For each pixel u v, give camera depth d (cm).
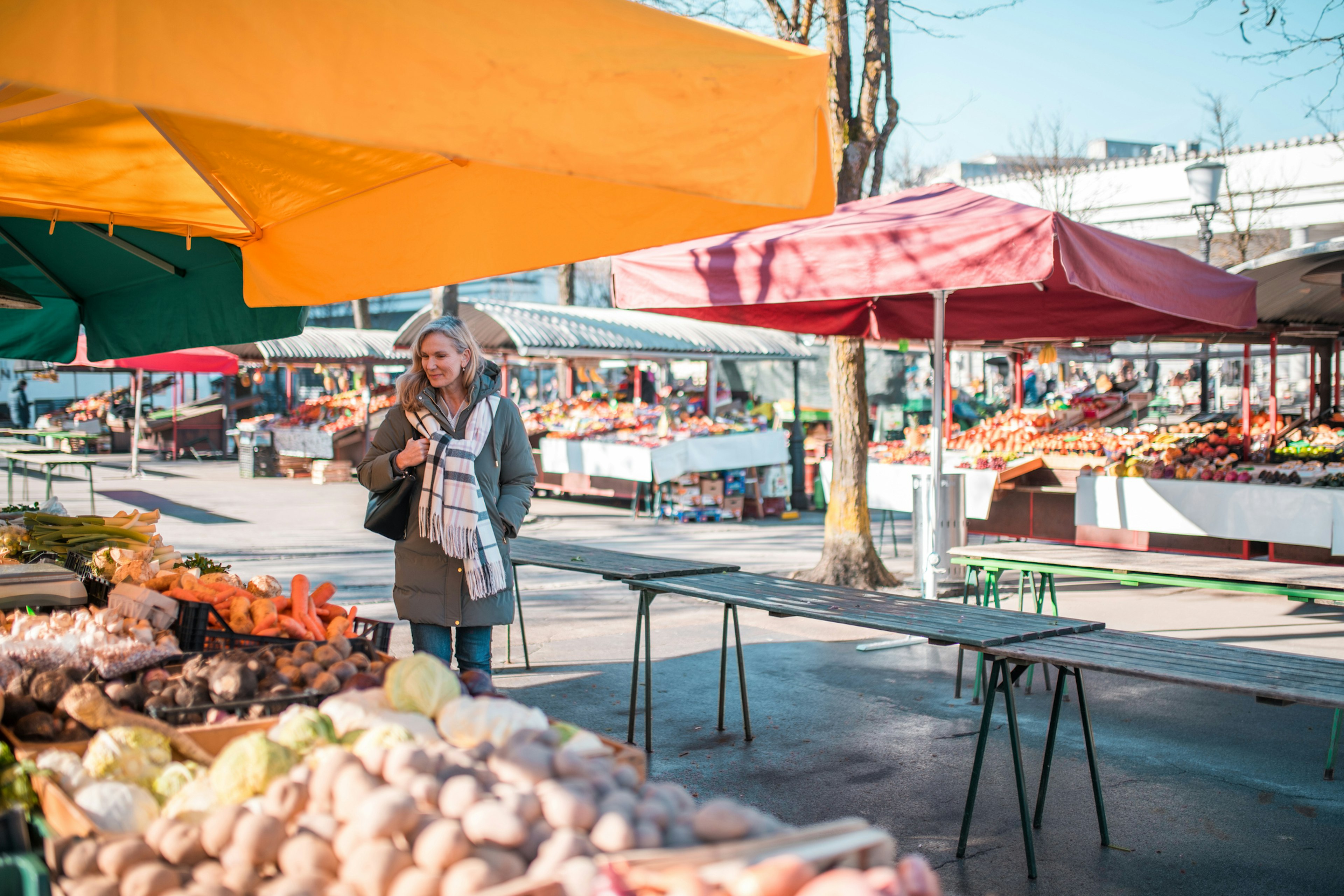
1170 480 985
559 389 2445
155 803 207
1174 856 387
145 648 291
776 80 228
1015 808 435
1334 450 997
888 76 965
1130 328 769
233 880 173
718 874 150
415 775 185
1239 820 424
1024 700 609
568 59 197
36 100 264
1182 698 620
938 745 520
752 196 224
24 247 553
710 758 496
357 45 173
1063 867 376
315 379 3634
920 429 1350
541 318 1688
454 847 165
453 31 183
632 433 1602
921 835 405
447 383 397
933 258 513
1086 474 1066
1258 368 2889
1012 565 612
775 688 625
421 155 369
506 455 412
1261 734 546
